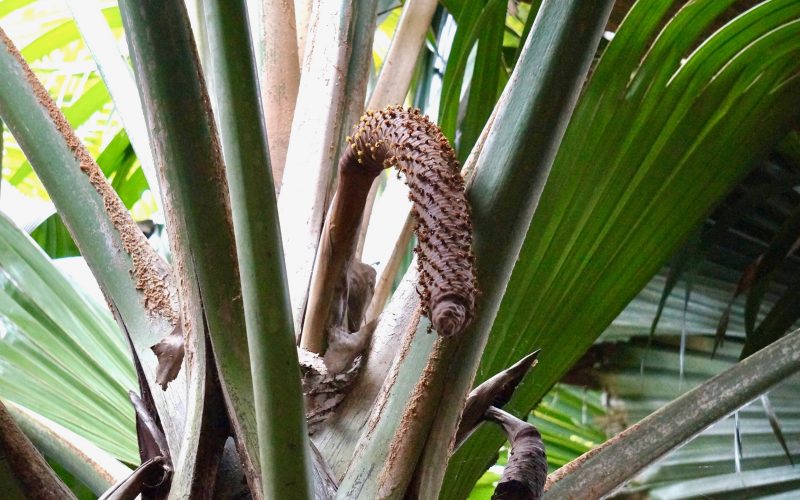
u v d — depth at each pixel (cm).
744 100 341
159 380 238
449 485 334
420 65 535
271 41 336
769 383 267
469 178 222
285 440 196
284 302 195
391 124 226
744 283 377
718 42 330
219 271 219
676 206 349
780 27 323
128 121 304
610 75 344
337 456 239
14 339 367
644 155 343
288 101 329
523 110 209
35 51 557
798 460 488
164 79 212
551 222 341
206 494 225
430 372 213
